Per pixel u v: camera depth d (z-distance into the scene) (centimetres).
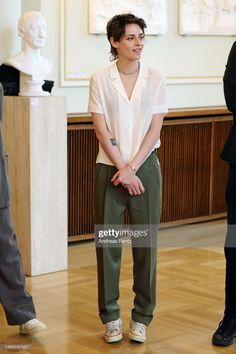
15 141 604
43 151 602
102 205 440
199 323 489
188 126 777
